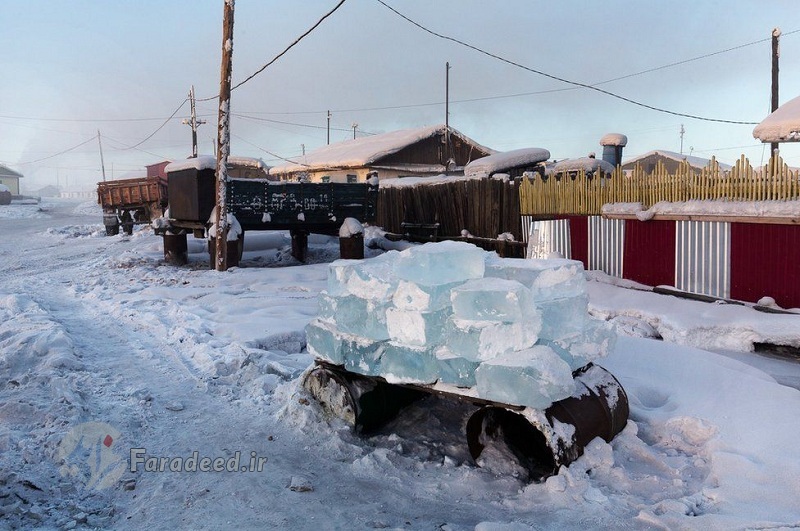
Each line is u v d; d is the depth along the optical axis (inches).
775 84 903.1
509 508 146.2
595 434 164.6
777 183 318.7
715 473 152.2
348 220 636.7
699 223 359.3
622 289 390.0
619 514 138.0
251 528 137.6
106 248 857.5
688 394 205.0
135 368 264.2
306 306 398.3
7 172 3506.4
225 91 573.0
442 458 178.1
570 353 175.2
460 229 618.8
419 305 172.1
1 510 139.1
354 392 191.0
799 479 142.9
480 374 160.9
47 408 200.4
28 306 403.9
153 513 144.4
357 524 139.8
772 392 198.8
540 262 183.2
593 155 680.4
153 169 2273.6
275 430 196.9
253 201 595.2
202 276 548.1
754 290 330.6
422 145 1301.7
